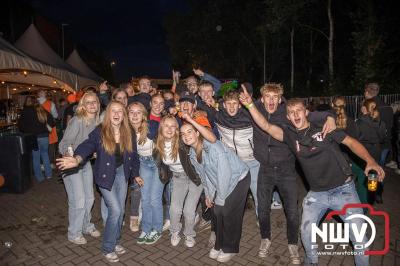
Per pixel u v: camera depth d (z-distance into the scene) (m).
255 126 3.72
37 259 3.75
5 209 5.37
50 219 4.94
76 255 3.84
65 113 7.30
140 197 4.46
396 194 5.82
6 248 4.00
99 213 5.23
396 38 15.12
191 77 5.38
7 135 6.15
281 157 3.61
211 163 3.36
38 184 6.85
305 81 29.08
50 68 9.30
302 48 29.64
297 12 20.53
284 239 4.25
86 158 3.71
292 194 3.67
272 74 31.09
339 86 17.38
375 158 4.72
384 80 13.88
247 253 3.90
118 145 3.55
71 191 3.97
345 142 2.97
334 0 22.03
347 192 3.01
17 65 7.70
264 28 21.98
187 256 3.82
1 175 6.02
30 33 12.32
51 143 8.66
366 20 15.06
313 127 3.02
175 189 3.99
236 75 32.44
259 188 3.79
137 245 4.10
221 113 4.00
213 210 3.77
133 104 3.81
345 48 23.66
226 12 29.91
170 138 3.70
